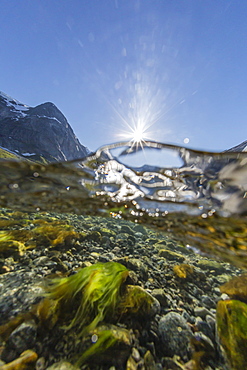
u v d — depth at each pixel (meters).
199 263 0.92
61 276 0.57
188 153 0.67
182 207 0.55
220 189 0.53
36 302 0.42
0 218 1.08
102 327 0.38
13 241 0.69
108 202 0.66
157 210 0.60
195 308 0.53
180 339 0.39
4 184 0.59
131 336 0.37
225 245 0.51
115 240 1.08
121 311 0.42
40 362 0.30
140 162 0.73
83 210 0.73
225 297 0.62
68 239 0.83
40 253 0.69
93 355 0.32
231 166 0.57
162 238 1.43
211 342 0.40
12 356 0.31
